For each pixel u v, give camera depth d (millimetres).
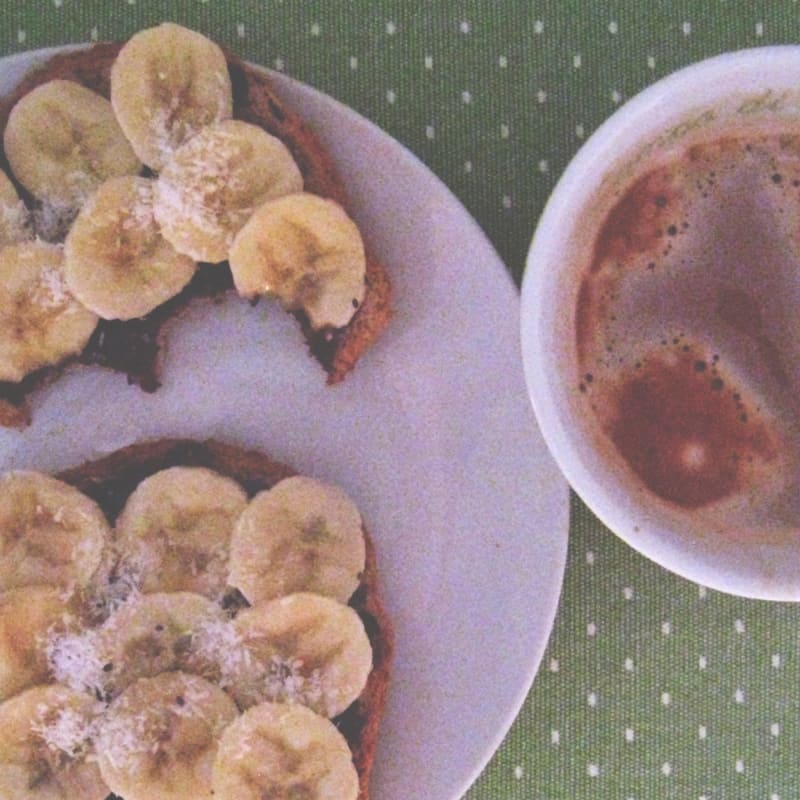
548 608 381
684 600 397
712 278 370
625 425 368
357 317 382
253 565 375
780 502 362
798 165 368
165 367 389
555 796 396
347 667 374
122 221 376
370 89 396
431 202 383
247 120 384
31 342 379
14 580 376
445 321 385
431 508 387
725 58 344
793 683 396
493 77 396
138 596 375
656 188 369
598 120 395
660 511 359
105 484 385
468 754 383
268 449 390
